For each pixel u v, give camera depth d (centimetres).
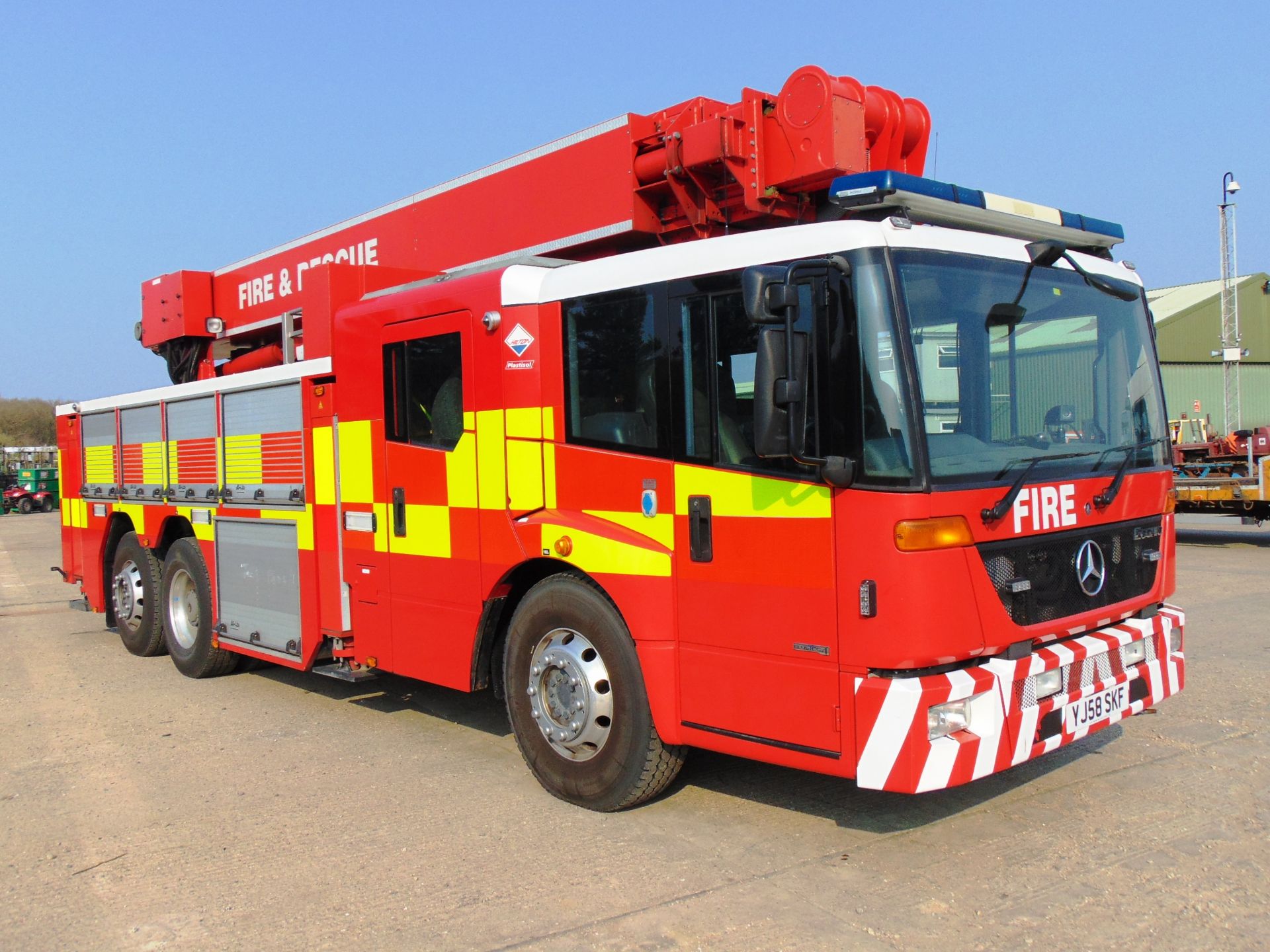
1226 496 1594
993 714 371
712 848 416
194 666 766
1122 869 383
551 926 350
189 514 761
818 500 375
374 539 579
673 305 425
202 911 372
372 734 608
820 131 465
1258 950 322
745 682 401
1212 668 704
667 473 426
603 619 450
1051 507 401
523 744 494
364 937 347
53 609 1232
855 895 367
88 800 498
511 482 491
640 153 528
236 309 927
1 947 348
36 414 7038
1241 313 3353
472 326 507
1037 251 423
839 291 371
